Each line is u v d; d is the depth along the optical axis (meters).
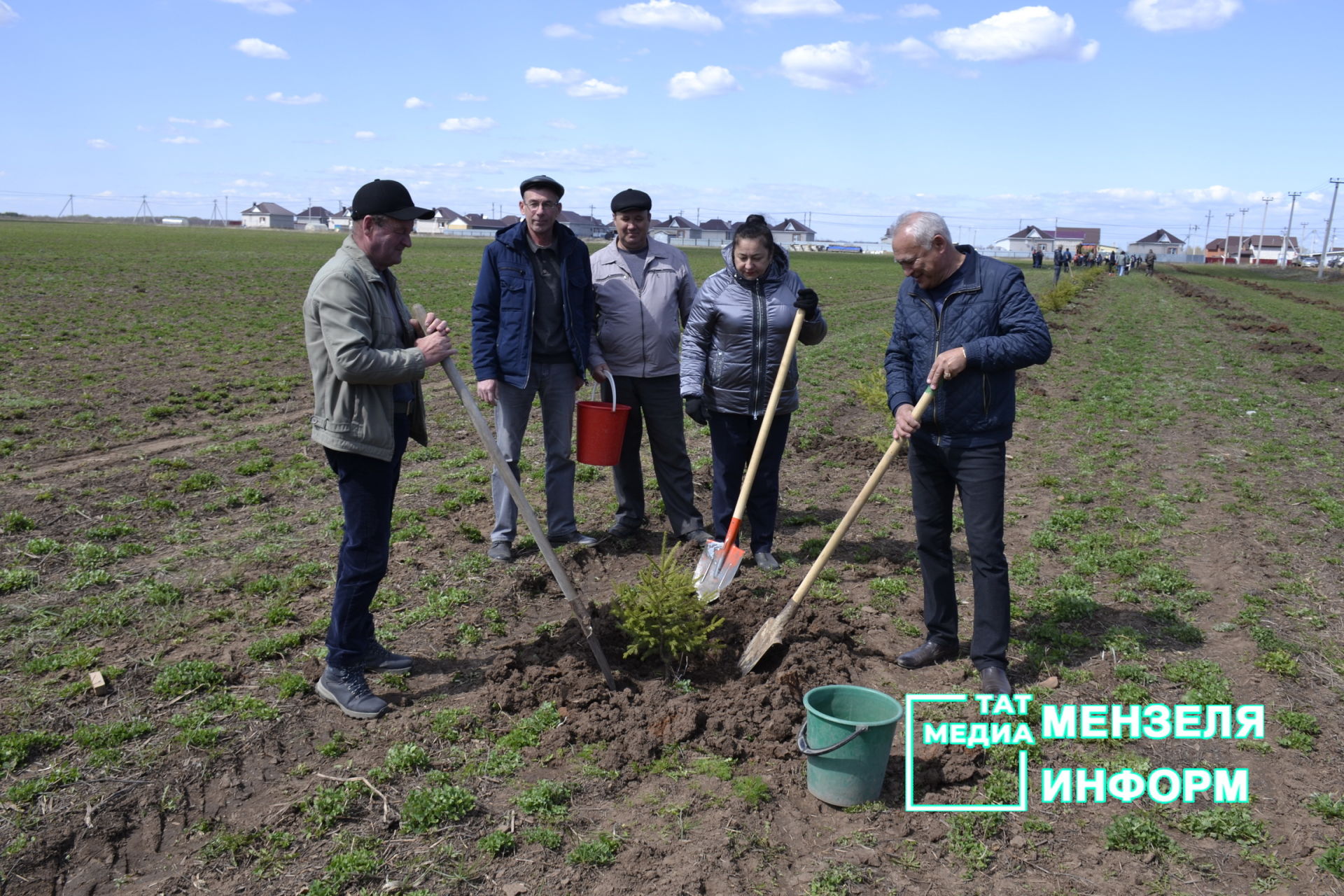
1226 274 81.69
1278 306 38.62
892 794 4.09
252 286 30.75
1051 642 5.64
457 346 19.42
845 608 6.06
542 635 5.57
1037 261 73.31
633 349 6.88
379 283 4.39
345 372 4.13
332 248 65.50
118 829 3.68
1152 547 7.39
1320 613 6.09
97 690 4.68
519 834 3.70
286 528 7.33
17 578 6.01
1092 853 3.72
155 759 4.11
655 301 6.85
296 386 13.98
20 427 10.49
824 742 3.90
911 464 5.25
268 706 4.58
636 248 6.88
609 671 4.96
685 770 4.21
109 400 12.30
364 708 4.54
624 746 4.35
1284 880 3.56
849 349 20.11
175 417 11.59
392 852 3.59
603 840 3.67
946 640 5.33
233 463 9.32
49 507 7.63
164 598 5.82
